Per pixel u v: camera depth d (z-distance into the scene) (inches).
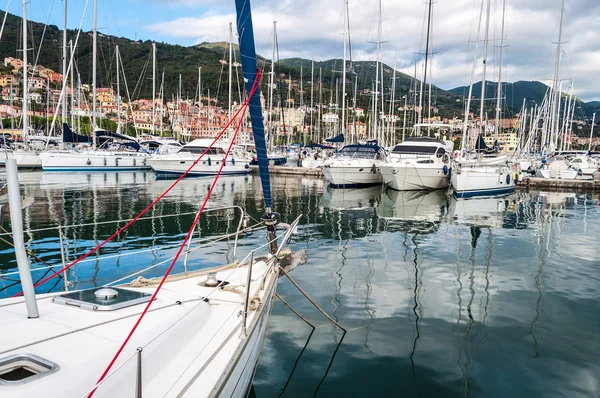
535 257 397.7
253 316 153.5
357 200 800.3
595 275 343.0
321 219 595.2
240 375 131.2
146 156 1363.2
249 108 184.5
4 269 327.0
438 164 904.3
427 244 446.9
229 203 727.7
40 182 976.3
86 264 345.7
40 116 2196.1
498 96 1147.3
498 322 246.7
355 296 287.3
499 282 322.0
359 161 1005.8
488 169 884.6
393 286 309.9
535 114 2128.4
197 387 111.7
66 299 127.8
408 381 184.1
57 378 90.3
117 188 906.1
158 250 396.2
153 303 135.4
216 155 1254.9
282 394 173.5
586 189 1048.2
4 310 120.7
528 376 189.2
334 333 229.6
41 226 498.0
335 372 190.4
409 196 863.1
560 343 220.8
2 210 124.1
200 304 147.5
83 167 1232.8
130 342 109.8
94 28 1253.1
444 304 274.8
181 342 127.6
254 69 180.4
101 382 90.7
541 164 1407.5
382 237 479.8
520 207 741.3
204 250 398.3
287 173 1379.2
